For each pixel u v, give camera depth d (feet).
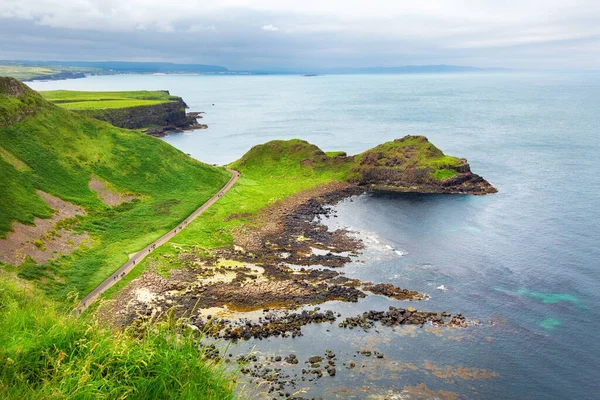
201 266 276.41
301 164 531.09
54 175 352.49
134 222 339.36
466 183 468.75
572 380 177.37
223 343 193.36
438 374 178.81
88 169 386.32
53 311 61.93
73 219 313.12
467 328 211.82
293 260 291.38
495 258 293.84
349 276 268.62
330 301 236.22
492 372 180.96
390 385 171.01
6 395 43.19
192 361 54.49
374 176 490.08
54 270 245.04
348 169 511.81
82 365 49.42
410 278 265.95
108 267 263.08
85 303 218.38
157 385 50.78
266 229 350.84
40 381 47.98
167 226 338.34
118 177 402.52
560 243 317.42
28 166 339.98
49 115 414.00
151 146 464.65
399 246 318.45
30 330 54.13
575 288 251.39
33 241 261.03
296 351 190.49
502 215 382.63
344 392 165.17
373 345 197.06
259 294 240.12
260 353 187.52
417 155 496.64
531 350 195.72
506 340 202.69
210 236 328.29
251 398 156.76
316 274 269.23
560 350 195.93
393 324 213.66
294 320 214.69
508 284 257.34
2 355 48.47
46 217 295.07
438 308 230.68
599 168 553.64
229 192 441.68
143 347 55.16
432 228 355.56
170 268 269.85
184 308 223.10
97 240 299.79
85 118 452.76
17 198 294.87
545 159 610.24
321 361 183.93
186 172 458.09
